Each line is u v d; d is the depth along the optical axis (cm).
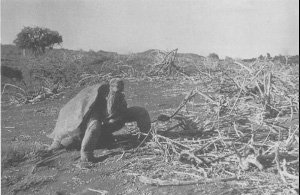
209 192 445
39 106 1127
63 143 625
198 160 512
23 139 738
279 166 461
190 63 1664
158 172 514
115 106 609
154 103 984
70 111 620
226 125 671
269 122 654
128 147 625
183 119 676
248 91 831
